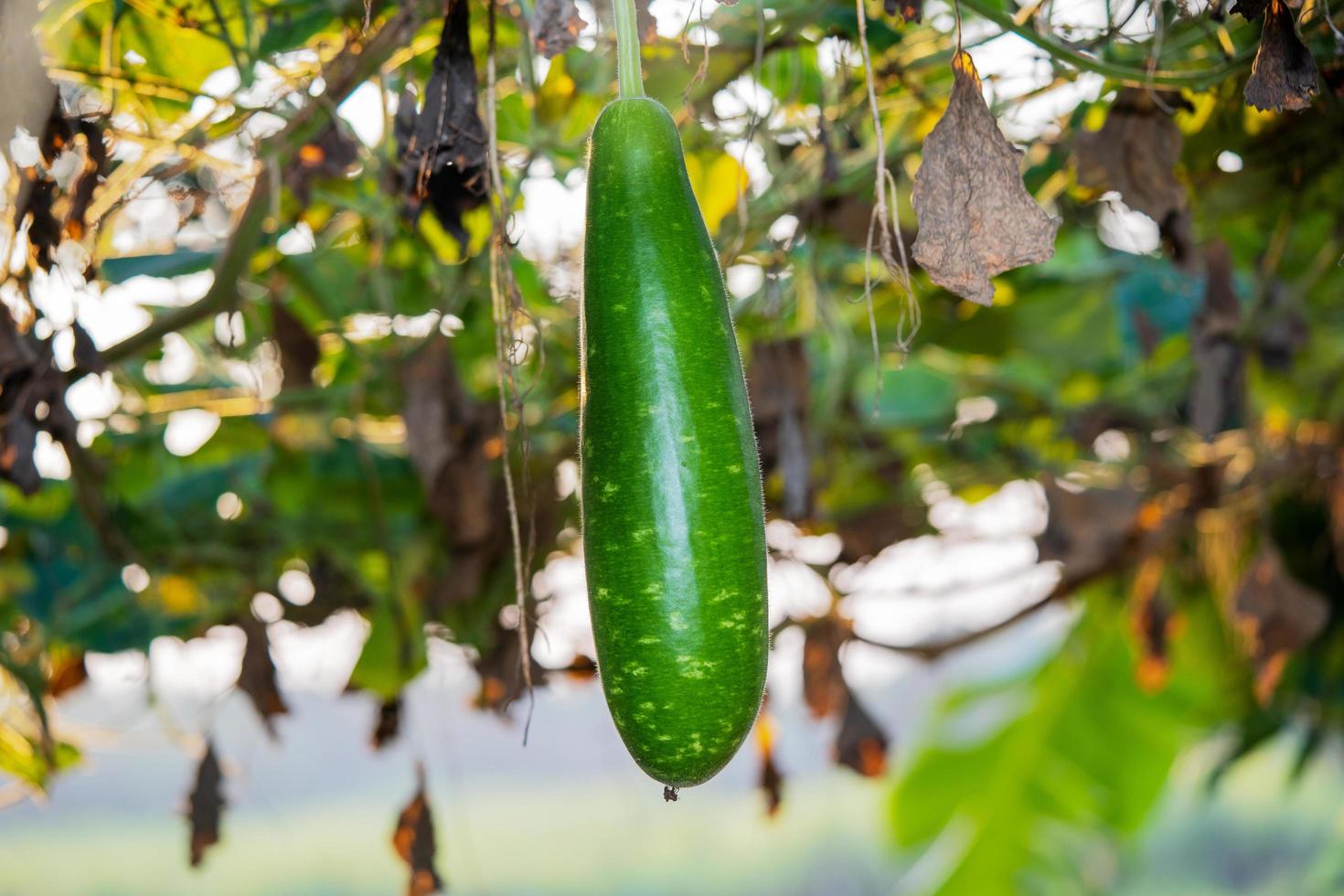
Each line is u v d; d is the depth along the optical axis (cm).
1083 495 208
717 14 133
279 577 198
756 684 90
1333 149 146
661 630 88
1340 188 157
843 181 147
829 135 144
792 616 206
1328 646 268
